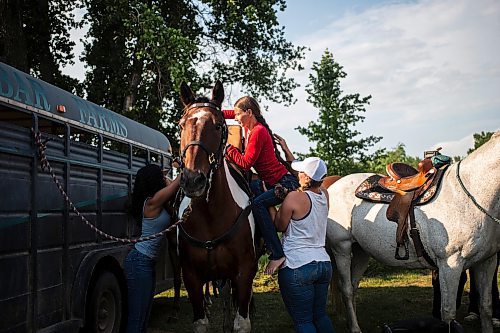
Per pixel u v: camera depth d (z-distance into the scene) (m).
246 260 4.43
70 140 4.70
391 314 7.38
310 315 4.04
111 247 5.48
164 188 4.48
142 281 4.51
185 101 4.32
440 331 5.04
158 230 4.57
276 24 17.91
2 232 3.55
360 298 8.70
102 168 5.40
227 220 4.31
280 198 4.33
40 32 16.70
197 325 4.39
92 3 17.23
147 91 17.42
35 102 4.14
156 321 7.37
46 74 16.77
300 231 4.04
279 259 4.05
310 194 4.11
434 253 5.11
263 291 9.70
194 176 3.73
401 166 5.85
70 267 4.59
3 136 3.61
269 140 4.71
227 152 4.63
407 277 11.16
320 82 16.39
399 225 5.31
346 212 6.01
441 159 5.42
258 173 4.82
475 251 4.91
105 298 5.21
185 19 18.25
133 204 4.62
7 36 13.02
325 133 16.09
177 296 7.26
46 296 4.16
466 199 4.96
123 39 17.17
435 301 6.27
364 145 16.31
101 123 5.45
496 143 4.86
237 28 18.02
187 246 4.38
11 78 3.90
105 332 5.19
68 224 4.57
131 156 6.30
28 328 3.89
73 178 4.73
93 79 17.95
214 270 4.39
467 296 8.69
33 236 3.97
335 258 6.18
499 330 6.37
